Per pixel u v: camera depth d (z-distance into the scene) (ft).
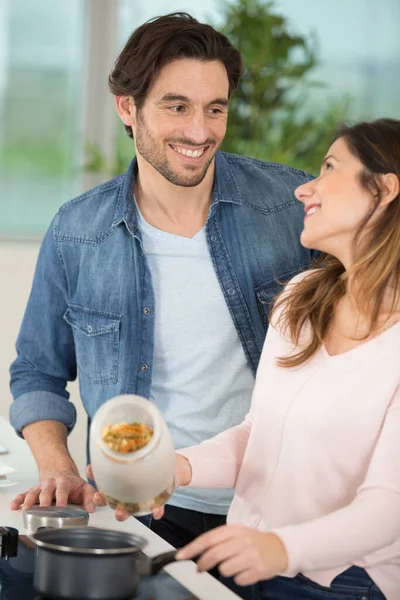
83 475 13.75
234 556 4.54
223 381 7.32
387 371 5.39
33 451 7.13
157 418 4.96
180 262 7.42
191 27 6.82
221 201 7.50
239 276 7.45
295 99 15.84
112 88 7.30
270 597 5.60
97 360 7.58
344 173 5.67
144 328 7.36
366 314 5.61
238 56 7.16
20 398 7.59
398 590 5.42
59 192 15.96
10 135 15.70
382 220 5.63
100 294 7.54
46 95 15.75
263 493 5.81
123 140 16.12
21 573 4.91
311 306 5.98
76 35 15.81
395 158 5.56
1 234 15.49
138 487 4.90
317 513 5.52
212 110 6.97
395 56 16.51
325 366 5.60
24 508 6.07
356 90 16.44
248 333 7.35
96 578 4.46
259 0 15.06
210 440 6.18
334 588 5.38
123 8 15.94
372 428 5.37
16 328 14.51
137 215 7.49
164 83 6.82
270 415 5.79
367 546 4.85
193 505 7.20
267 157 14.93
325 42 16.30
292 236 7.72
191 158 6.94
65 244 7.70
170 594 4.65
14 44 15.58
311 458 5.51
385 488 5.00
